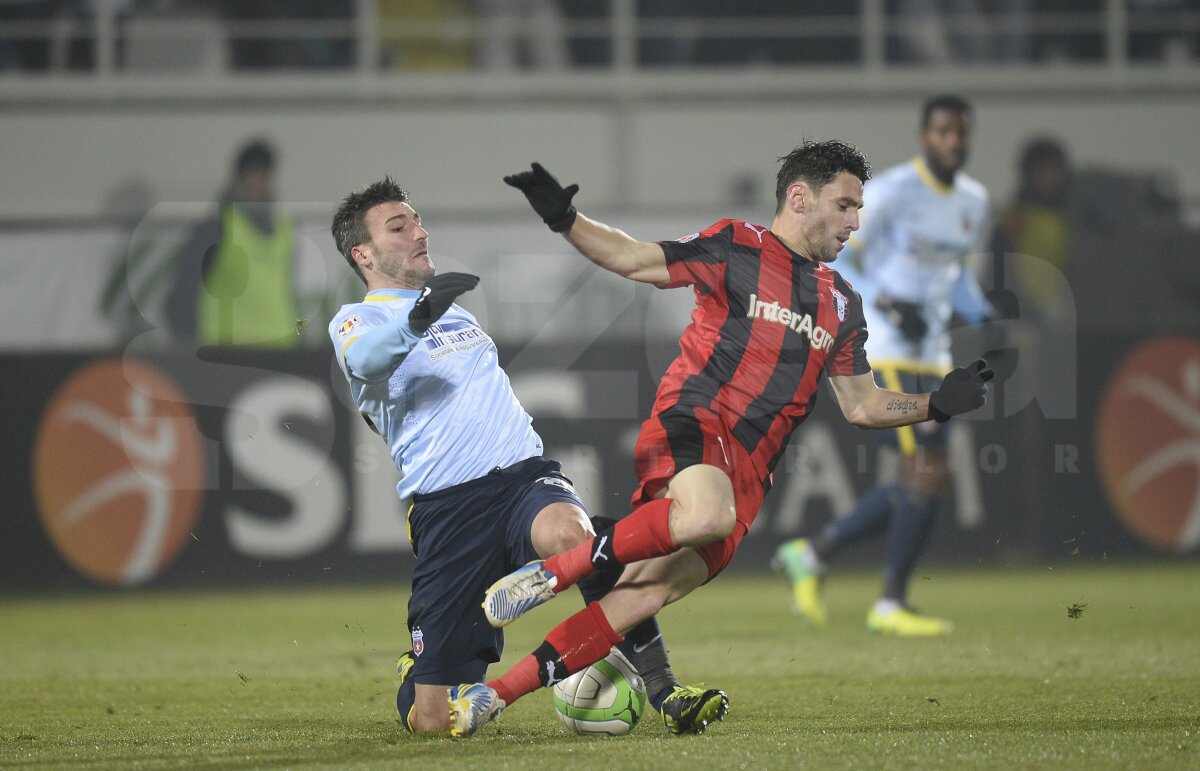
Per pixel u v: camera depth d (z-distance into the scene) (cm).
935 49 4491
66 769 1171
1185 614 2602
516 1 4506
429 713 1363
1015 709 1471
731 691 1694
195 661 2150
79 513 3356
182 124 4216
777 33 4503
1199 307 3791
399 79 4294
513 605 1237
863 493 3488
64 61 4247
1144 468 3609
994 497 3538
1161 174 4353
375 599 3139
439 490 1391
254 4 4316
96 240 3400
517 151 4338
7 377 3362
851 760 1123
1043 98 4384
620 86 4359
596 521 1360
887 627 2373
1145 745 1191
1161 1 4475
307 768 1129
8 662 2178
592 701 1315
